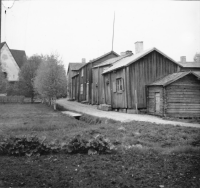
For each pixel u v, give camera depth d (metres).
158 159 6.55
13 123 14.67
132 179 5.00
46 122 15.30
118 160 6.42
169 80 18.94
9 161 6.31
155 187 4.60
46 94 26.69
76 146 7.19
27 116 19.00
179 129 11.48
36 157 6.71
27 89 42.72
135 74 21.80
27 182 4.84
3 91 44.81
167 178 5.06
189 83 19.53
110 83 26.48
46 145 7.19
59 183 4.79
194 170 5.55
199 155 7.02
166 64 22.83
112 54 35.56
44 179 5.00
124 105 22.55
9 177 5.11
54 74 26.58
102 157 6.71
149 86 21.61
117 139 9.40
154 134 10.34
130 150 7.55
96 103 32.56
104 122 15.62
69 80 55.81
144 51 24.03
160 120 16.27
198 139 9.34
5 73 58.31
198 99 19.61
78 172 5.41
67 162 6.19
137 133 10.77
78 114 20.41
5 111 24.03
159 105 19.78
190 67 30.89
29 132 11.67
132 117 18.14
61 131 12.02
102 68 30.59
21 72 42.97
